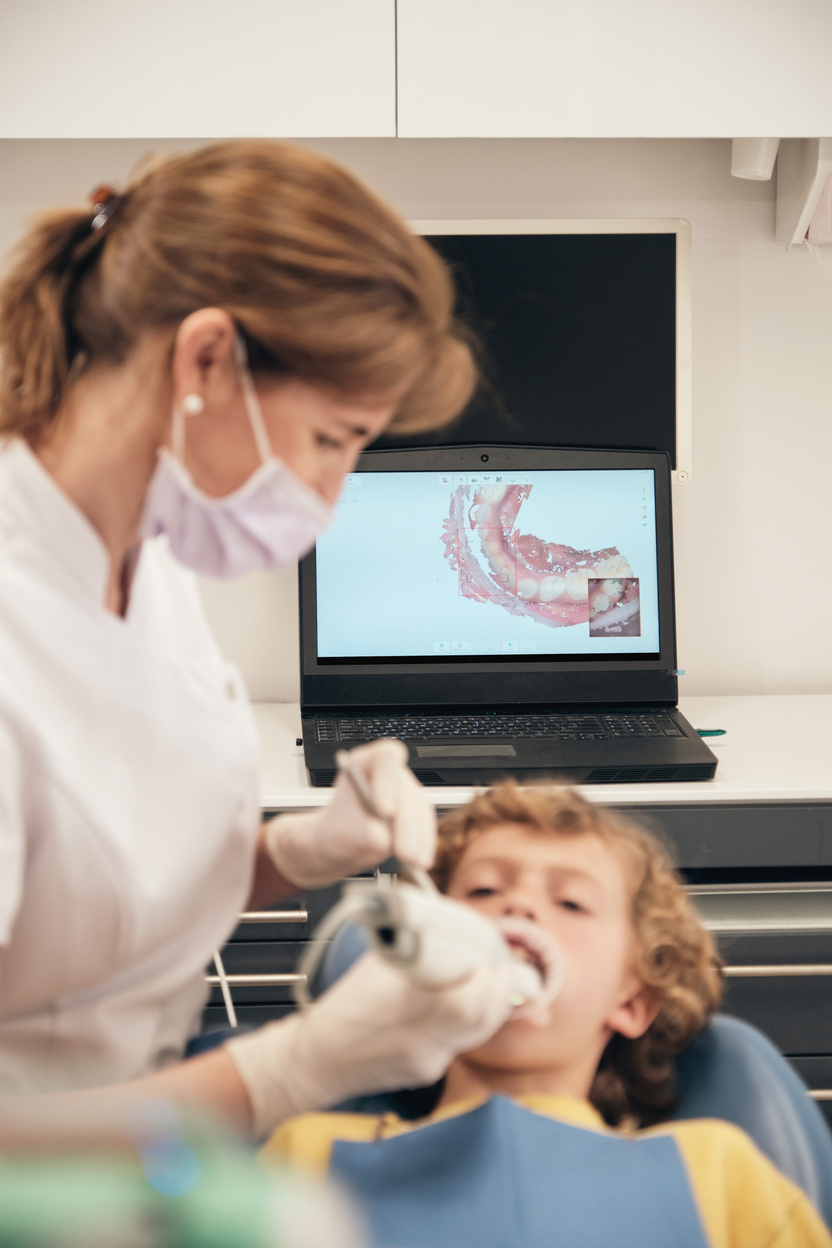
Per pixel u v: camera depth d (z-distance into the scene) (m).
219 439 0.74
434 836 0.93
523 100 1.71
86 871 0.76
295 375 0.72
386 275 0.71
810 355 2.12
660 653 1.95
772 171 2.02
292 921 1.61
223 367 0.71
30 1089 0.79
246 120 1.70
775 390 2.12
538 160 2.05
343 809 0.95
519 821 1.07
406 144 2.04
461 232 1.98
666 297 2.02
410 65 1.69
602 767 1.66
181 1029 0.96
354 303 0.70
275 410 0.73
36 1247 0.21
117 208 0.77
